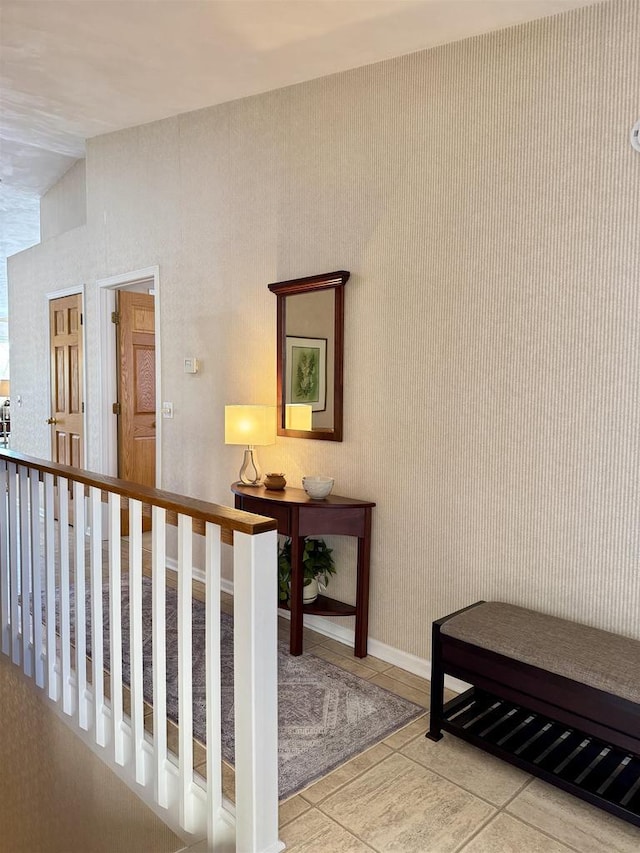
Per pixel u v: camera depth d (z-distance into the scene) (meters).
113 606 2.25
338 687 2.67
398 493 2.85
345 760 2.16
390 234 2.82
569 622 2.22
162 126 4.09
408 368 2.78
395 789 2.02
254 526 1.65
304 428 3.27
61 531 2.60
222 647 3.03
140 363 5.05
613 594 2.19
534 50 2.31
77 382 5.21
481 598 2.57
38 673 2.85
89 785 2.54
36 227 7.15
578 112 2.21
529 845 1.78
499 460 2.48
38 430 5.88
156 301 4.28
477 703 2.41
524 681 2.01
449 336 2.62
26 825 3.15
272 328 3.47
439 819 1.88
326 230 3.11
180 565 1.90
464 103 2.53
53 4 2.49
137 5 2.46
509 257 2.42
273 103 3.34
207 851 1.83
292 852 1.75
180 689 1.92
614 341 2.15
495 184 2.44
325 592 3.23
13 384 6.37
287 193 3.30
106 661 2.89
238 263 3.64
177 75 3.18
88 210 4.86
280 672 2.80
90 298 4.94
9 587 3.08
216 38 2.71
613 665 1.88
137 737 2.17
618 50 2.10
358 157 2.94
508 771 2.12
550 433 2.33
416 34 2.50
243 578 1.68
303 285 3.17
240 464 3.77
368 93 2.88
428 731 2.34
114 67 3.12
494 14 2.28
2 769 3.40
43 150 4.98
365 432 2.98
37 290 5.75
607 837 1.82
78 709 2.54
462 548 2.62
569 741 2.14
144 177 4.29
